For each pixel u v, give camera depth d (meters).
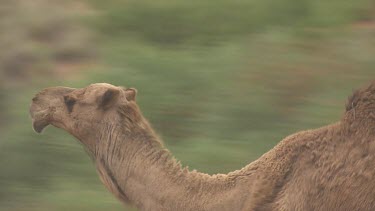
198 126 43.09
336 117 42.78
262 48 49.44
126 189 25.67
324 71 47.22
